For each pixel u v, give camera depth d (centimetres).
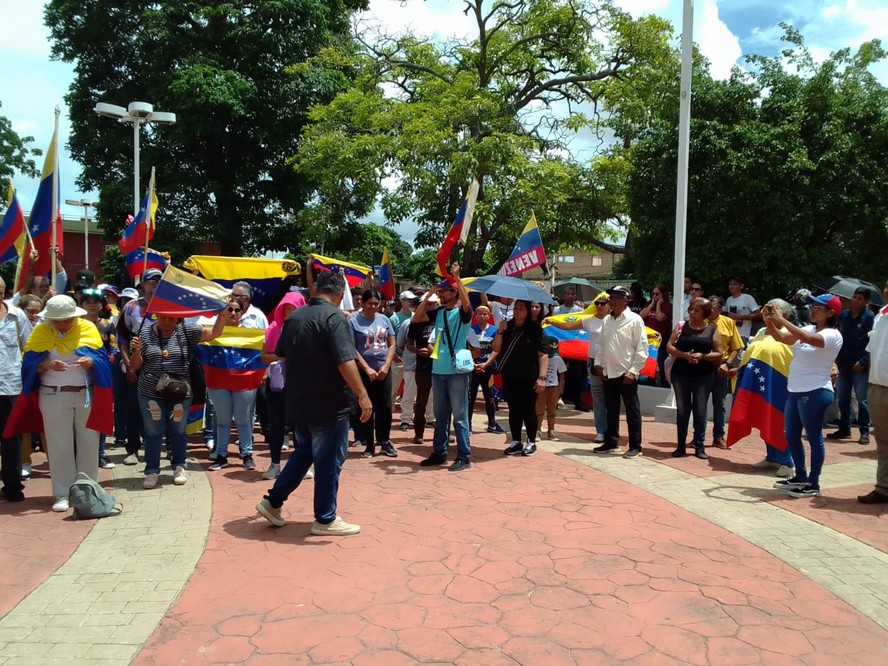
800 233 1328
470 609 401
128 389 794
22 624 385
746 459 784
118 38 2389
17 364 629
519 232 1777
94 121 2369
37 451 848
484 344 933
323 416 510
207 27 2342
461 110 1697
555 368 901
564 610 400
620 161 1773
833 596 423
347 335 509
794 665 346
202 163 2439
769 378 729
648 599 415
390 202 1733
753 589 430
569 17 1920
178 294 649
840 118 1338
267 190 2512
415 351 857
